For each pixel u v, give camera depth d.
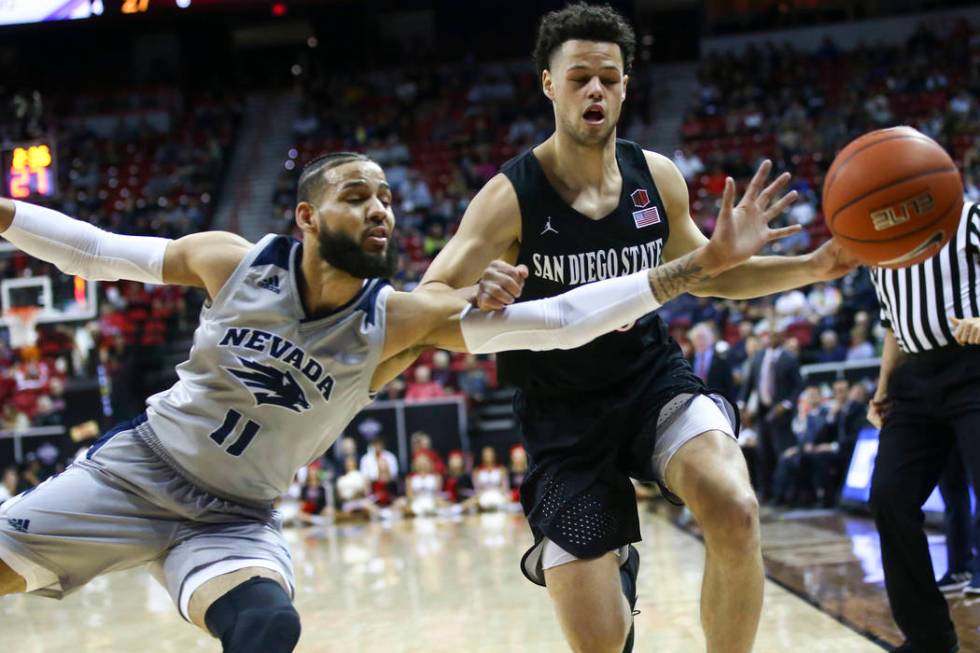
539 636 4.76
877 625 4.40
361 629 5.22
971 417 3.74
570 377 3.12
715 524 2.81
